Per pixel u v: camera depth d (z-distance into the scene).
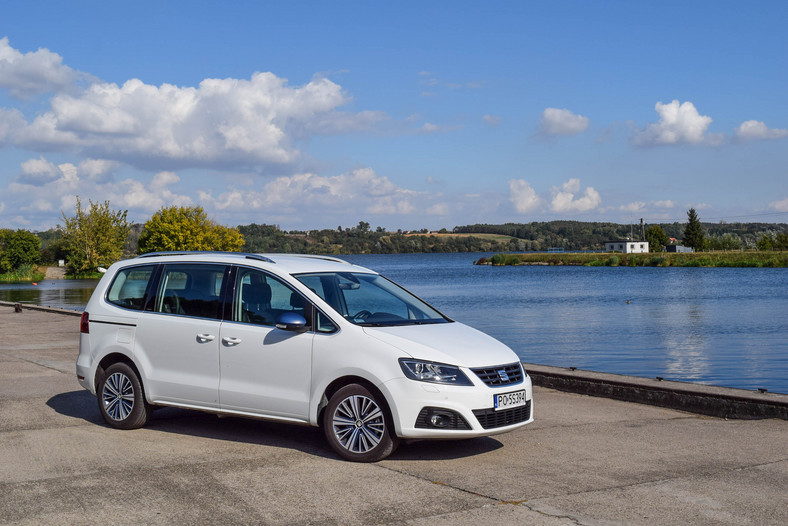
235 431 7.54
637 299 48.41
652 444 7.05
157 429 7.63
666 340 25.70
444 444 7.00
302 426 7.80
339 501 5.24
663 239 184.38
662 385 9.08
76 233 93.94
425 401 6.14
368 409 6.38
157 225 94.69
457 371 6.24
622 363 20.16
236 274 7.29
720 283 68.50
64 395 9.54
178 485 5.61
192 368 7.23
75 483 5.65
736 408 8.28
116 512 4.97
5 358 13.16
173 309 7.51
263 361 6.82
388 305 7.26
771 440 7.21
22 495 5.34
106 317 7.88
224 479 5.79
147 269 7.87
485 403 6.23
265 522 4.80
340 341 6.50
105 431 7.53
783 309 39.34
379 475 5.93
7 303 27.95
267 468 6.13
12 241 97.19
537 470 6.11
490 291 59.59
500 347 6.86
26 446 6.85
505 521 4.84
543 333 28.12
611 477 5.91
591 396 9.70
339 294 7.13
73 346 15.09
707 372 18.52
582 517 4.92
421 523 4.79
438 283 75.31
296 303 6.87
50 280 86.25
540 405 9.06
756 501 5.30
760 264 111.12
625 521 4.86
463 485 5.66
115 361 7.91
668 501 5.29
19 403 9.01
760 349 23.17
